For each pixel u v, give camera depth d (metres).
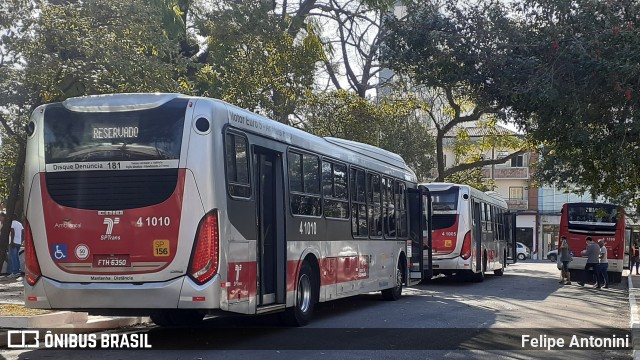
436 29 13.71
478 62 13.50
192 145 11.02
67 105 11.45
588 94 12.96
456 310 18.28
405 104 38.66
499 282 31.95
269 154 13.17
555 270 46.88
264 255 12.95
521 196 82.31
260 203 12.68
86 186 11.20
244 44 27.75
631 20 12.76
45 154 11.40
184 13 28.77
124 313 11.59
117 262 11.01
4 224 20.98
